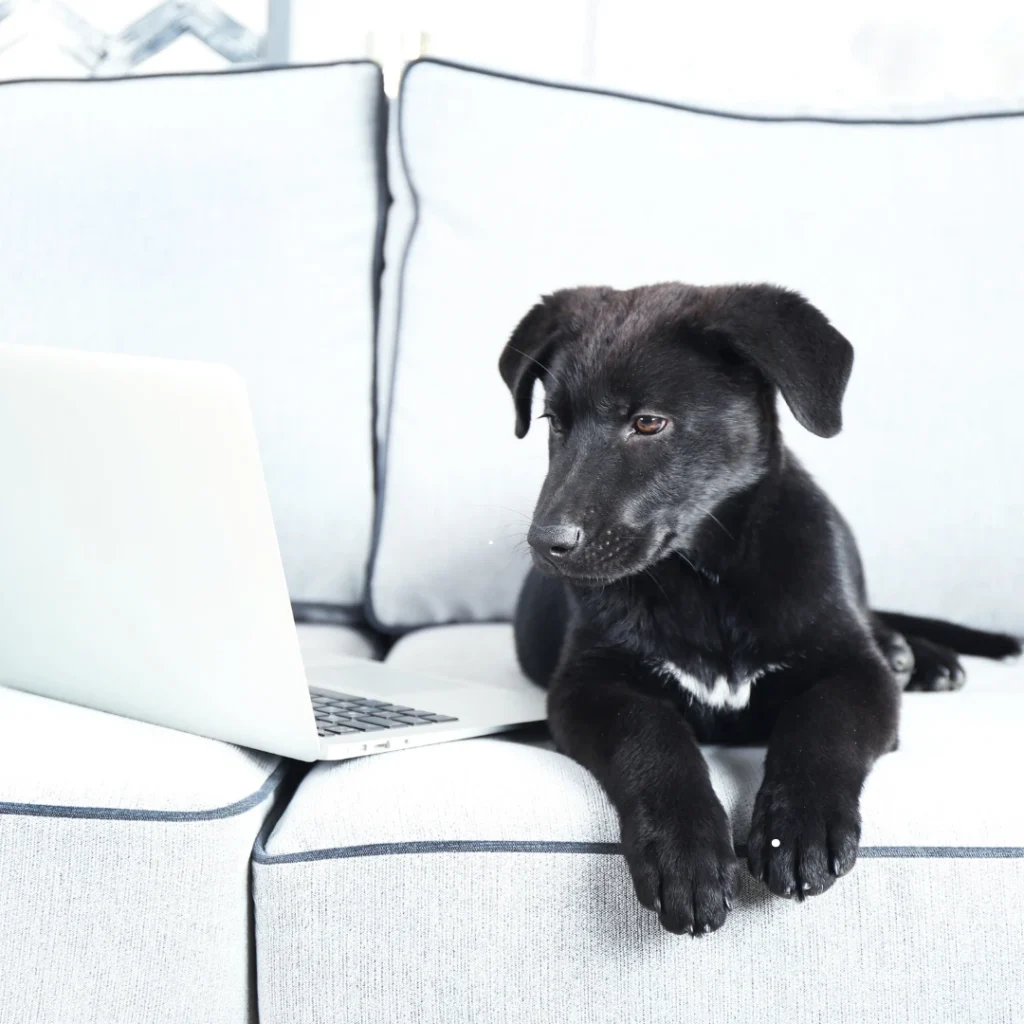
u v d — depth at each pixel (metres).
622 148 2.23
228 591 1.24
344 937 1.19
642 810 1.21
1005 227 2.16
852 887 1.20
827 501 1.74
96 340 2.19
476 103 2.24
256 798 1.25
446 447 2.18
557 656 1.84
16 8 3.41
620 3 3.55
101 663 1.41
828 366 1.51
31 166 2.24
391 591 2.23
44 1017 1.17
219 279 2.20
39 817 1.17
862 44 3.47
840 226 2.18
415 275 2.21
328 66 2.29
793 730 1.36
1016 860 1.19
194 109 2.26
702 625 1.62
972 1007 1.20
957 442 2.12
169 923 1.18
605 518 1.54
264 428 2.17
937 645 2.00
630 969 1.19
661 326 1.65
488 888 1.19
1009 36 3.38
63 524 1.33
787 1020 1.20
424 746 1.41
